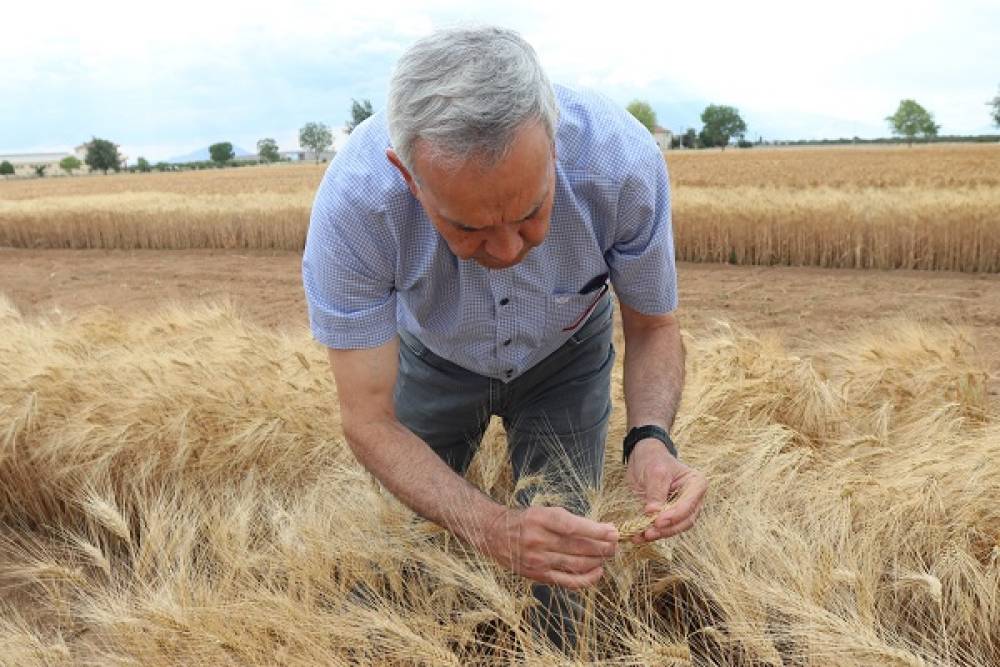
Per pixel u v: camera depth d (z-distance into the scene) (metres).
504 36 1.33
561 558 1.73
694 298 10.21
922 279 11.07
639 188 1.86
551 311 2.04
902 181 25.83
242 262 15.97
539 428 2.39
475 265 1.88
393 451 1.95
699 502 1.83
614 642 2.08
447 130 1.26
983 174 27.84
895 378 3.43
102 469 3.36
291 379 3.58
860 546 2.19
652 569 2.29
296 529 2.33
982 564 2.24
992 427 2.73
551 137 1.39
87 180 62.97
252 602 2.05
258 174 56.31
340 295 1.85
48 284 14.01
